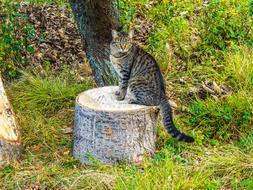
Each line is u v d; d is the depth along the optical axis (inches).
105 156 249.0
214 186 226.5
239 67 316.2
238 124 276.2
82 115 249.4
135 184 222.7
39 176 241.0
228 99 289.1
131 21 366.6
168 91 307.6
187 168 238.7
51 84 317.1
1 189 236.5
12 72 333.7
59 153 264.7
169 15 364.2
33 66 344.5
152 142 253.3
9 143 252.2
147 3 389.4
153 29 364.5
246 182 231.6
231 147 258.4
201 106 285.9
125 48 255.0
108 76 305.1
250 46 342.0
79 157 256.1
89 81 329.4
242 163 242.5
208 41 345.4
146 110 246.8
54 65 353.4
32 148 269.3
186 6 370.6
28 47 346.3
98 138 247.1
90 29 302.4
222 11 352.5
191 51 342.6
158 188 220.5
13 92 316.2
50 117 297.3
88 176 234.8
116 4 344.8
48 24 395.9
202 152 256.1
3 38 336.8
